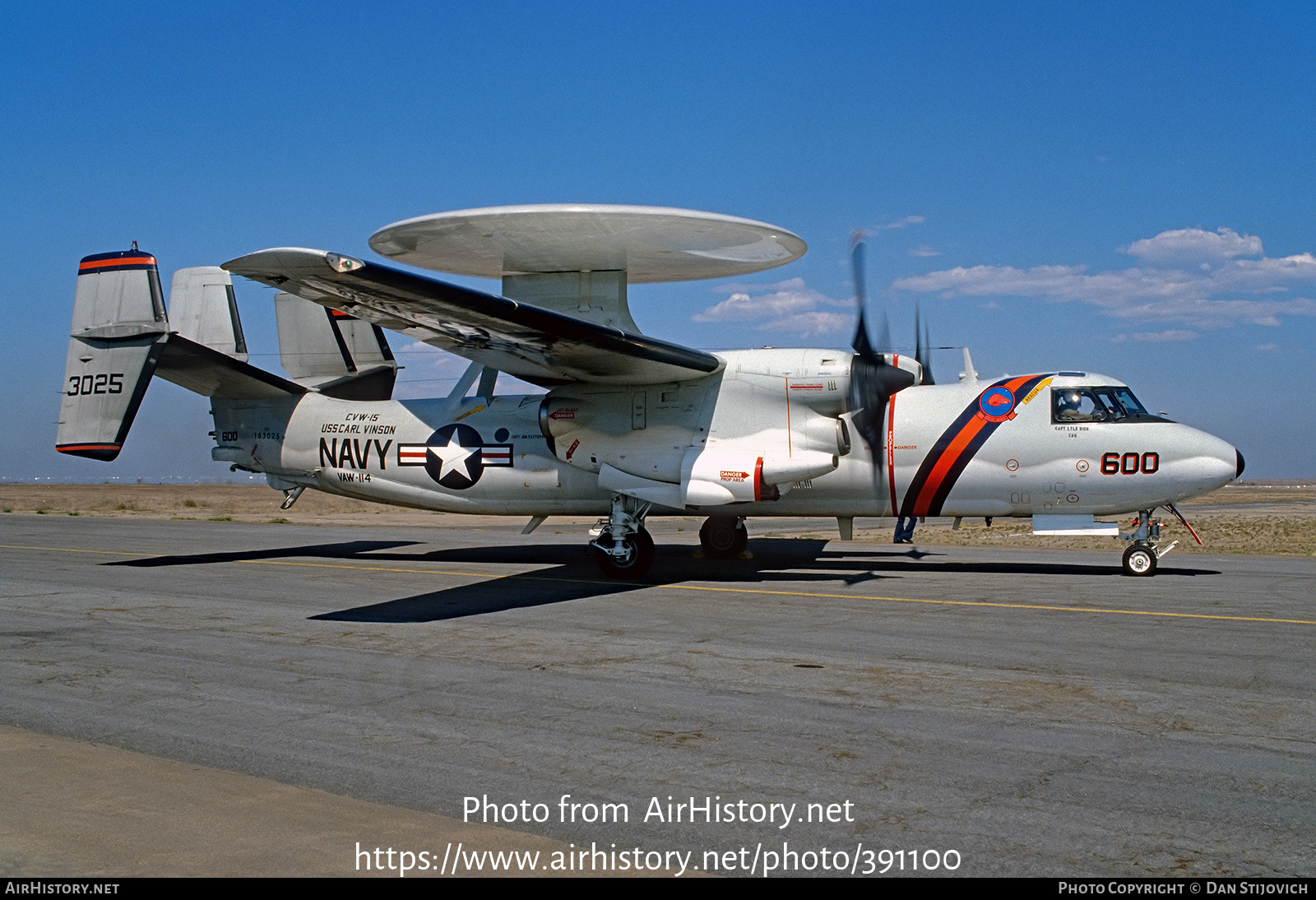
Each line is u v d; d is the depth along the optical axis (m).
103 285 15.88
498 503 16.16
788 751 5.99
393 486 16.62
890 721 6.63
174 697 7.30
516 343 13.22
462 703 7.11
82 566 16.11
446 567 16.00
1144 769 5.63
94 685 7.66
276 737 6.29
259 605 11.72
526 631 9.98
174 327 18.19
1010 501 14.44
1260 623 10.29
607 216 12.91
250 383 17.19
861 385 14.39
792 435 14.25
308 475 17.16
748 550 19.05
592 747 6.09
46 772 5.56
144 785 5.37
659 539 23.88
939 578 14.23
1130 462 13.86
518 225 13.23
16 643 9.37
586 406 14.98
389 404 16.89
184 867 4.27
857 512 15.04
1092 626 10.13
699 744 6.14
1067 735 6.30
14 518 29.86
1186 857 4.46
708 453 14.32
